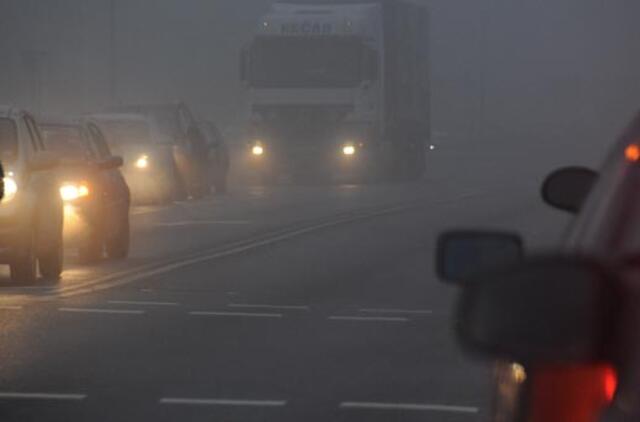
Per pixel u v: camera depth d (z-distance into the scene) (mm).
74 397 21562
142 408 20734
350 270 41469
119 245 44375
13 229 35750
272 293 35656
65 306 32375
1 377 23266
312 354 25766
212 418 20016
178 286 36875
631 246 7883
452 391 22062
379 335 28250
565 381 7355
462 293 7090
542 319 6848
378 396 21672
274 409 20656
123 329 28844
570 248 8805
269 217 63625
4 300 33312
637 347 6859
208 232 55344
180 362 24797
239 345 26844
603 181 9164
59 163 37562
